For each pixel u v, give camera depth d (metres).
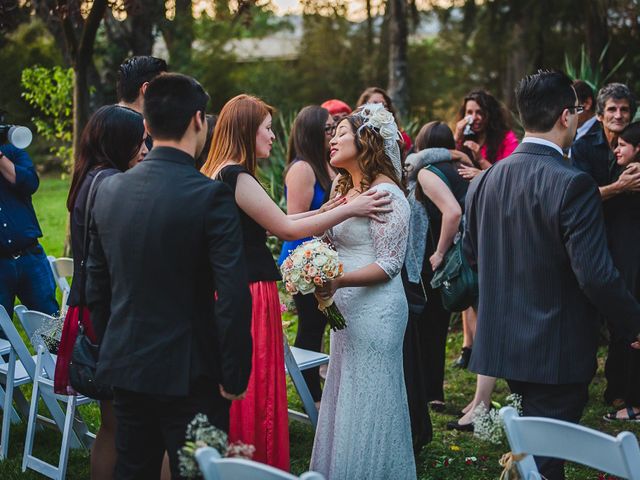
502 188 3.04
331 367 3.38
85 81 8.26
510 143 5.36
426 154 4.42
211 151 3.30
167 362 2.44
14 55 19.25
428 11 18.45
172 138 2.55
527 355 2.95
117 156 3.26
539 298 2.94
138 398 2.53
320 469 3.38
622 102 4.53
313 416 3.98
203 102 2.60
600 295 2.78
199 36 24.11
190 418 2.50
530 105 3.00
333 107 5.36
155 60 3.73
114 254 2.52
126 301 2.49
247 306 2.43
